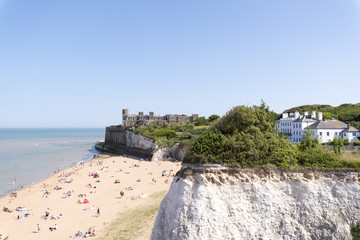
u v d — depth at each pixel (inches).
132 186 2293.3
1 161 4141.2
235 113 968.3
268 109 1171.9
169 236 796.0
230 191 810.2
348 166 874.1
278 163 860.0
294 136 3048.7
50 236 1375.5
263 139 912.3
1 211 1786.4
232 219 783.1
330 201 821.9
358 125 3964.1
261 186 819.4
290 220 800.9
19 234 1412.4
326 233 791.7
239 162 842.2
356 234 785.6
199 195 796.0
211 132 926.4
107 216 1594.5
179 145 3577.8
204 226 761.6
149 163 3427.7
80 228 1450.5
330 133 2672.2
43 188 2385.6
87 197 2033.7
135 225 1418.6
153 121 5989.2
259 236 776.3
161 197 1897.1
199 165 834.2
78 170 3193.9
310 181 842.8
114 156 4510.3
